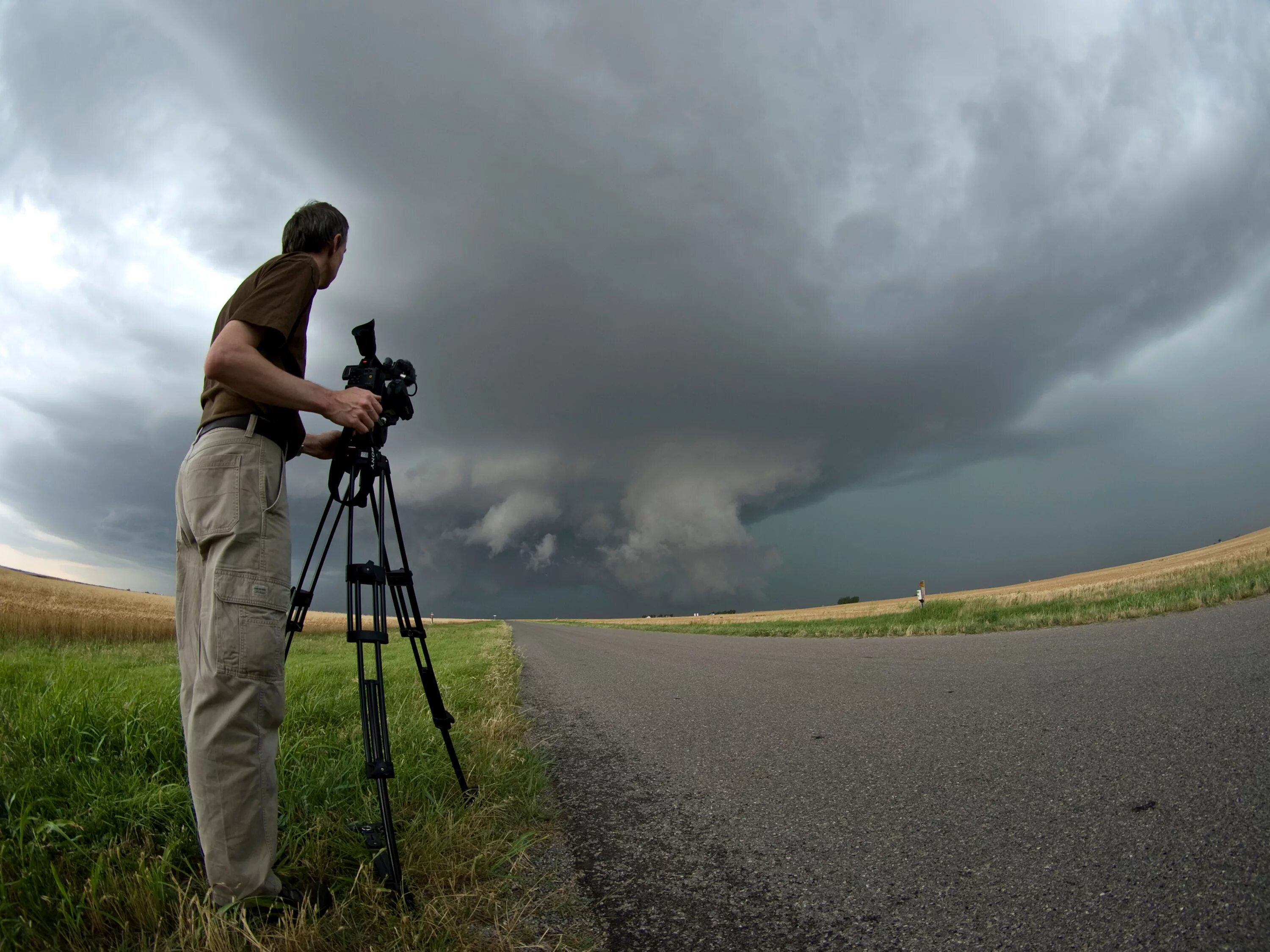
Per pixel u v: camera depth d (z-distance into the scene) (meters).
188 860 1.87
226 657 1.56
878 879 1.75
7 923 1.47
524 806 2.63
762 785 2.74
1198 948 1.22
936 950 1.38
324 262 2.00
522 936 1.61
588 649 13.96
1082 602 12.02
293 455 1.94
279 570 1.68
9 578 46.62
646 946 1.55
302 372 1.87
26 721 2.79
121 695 3.55
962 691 4.17
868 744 3.15
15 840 1.79
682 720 4.41
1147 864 1.59
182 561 1.78
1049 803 2.08
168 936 1.50
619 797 2.80
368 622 2.20
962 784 2.39
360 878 1.78
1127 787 2.10
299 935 1.45
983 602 16.16
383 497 2.09
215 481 1.63
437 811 2.32
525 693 6.80
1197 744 2.40
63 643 18.89
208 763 1.54
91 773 2.40
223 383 1.60
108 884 1.65
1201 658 4.15
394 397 2.15
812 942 1.48
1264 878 1.42
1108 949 1.28
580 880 1.97
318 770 2.64
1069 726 2.95
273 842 1.63
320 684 5.62
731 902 1.73
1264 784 1.93
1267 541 36.34
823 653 8.04
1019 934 1.38
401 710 4.40
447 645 17.36
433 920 1.60
